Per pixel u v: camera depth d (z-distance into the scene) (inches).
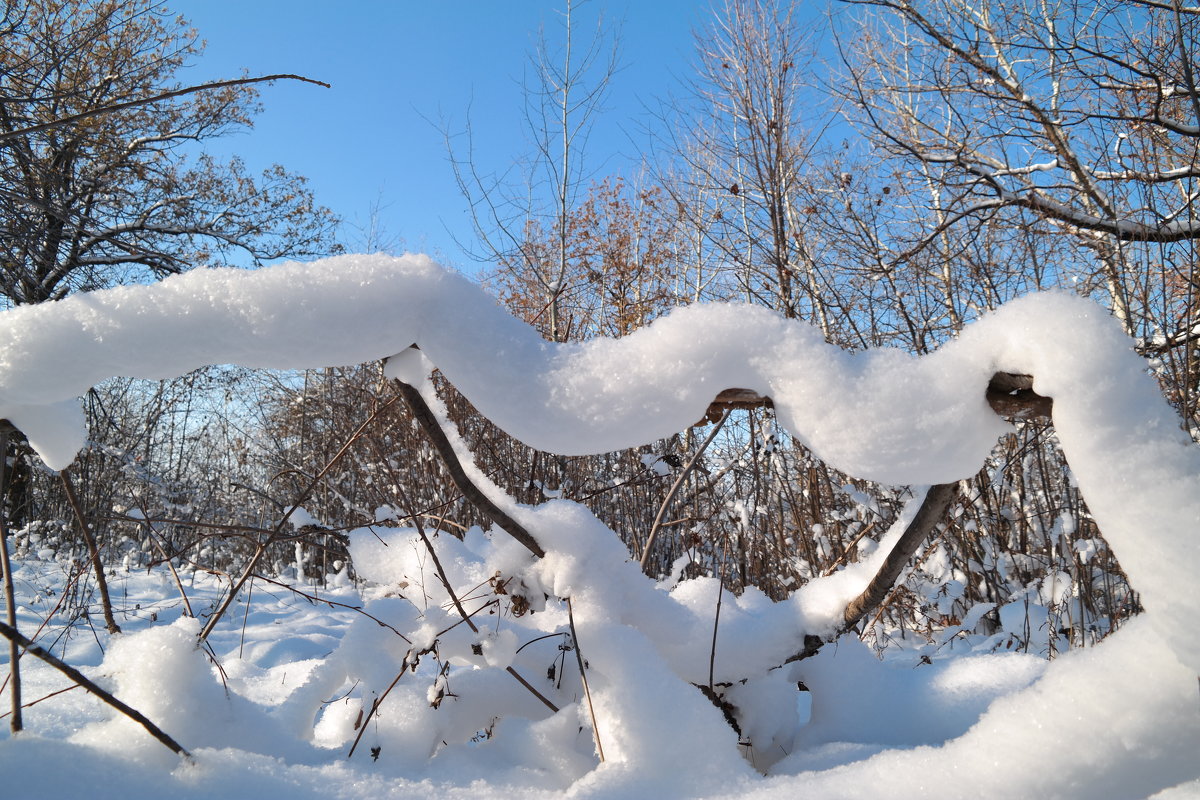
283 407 314.3
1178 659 37.0
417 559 72.7
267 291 42.4
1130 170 193.5
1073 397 39.2
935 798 41.1
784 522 183.9
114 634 73.0
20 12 280.5
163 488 235.0
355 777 49.8
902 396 42.3
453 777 54.7
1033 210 216.7
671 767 50.8
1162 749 38.4
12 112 223.6
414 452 190.5
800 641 64.3
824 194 275.0
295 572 275.0
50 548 229.3
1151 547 37.2
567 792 48.8
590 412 44.0
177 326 42.0
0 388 42.9
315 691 63.1
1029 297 43.1
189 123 398.9
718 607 61.8
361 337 43.7
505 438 199.9
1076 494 145.5
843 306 222.8
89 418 254.8
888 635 138.5
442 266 46.2
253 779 46.3
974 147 259.3
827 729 64.0
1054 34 226.1
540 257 342.0
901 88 269.0
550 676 64.5
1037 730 40.6
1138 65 222.7
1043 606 131.5
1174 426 38.8
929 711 63.0
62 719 64.0
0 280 246.5
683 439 176.7
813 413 43.5
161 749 48.9
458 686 62.4
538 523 61.6
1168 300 167.0
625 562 62.4
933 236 222.5
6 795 40.1
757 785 47.9
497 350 44.6
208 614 141.9
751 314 45.1
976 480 162.1
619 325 326.6
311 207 464.4
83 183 312.0
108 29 314.2
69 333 41.7
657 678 54.3
